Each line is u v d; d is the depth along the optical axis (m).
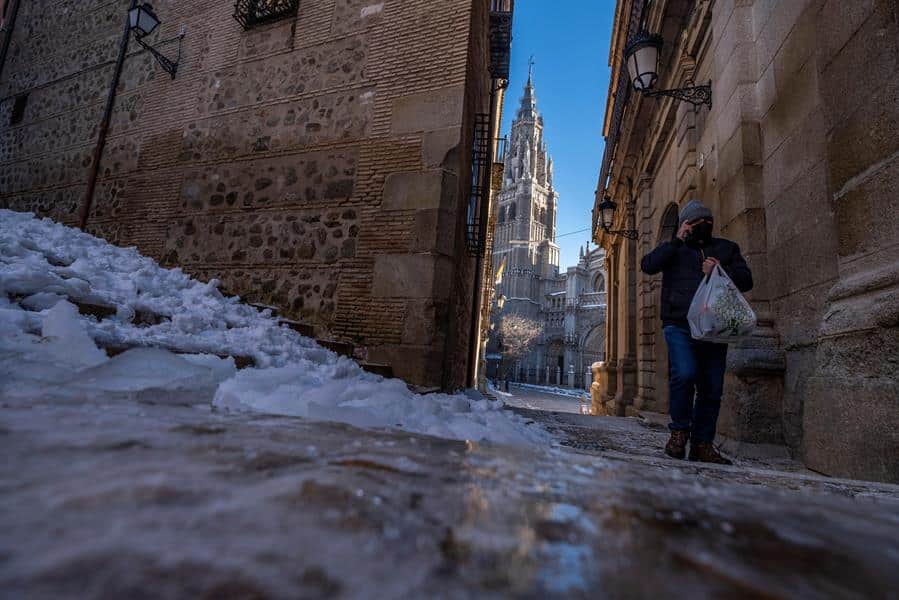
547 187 73.56
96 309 2.44
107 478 0.48
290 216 5.31
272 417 1.13
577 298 58.53
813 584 0.35
